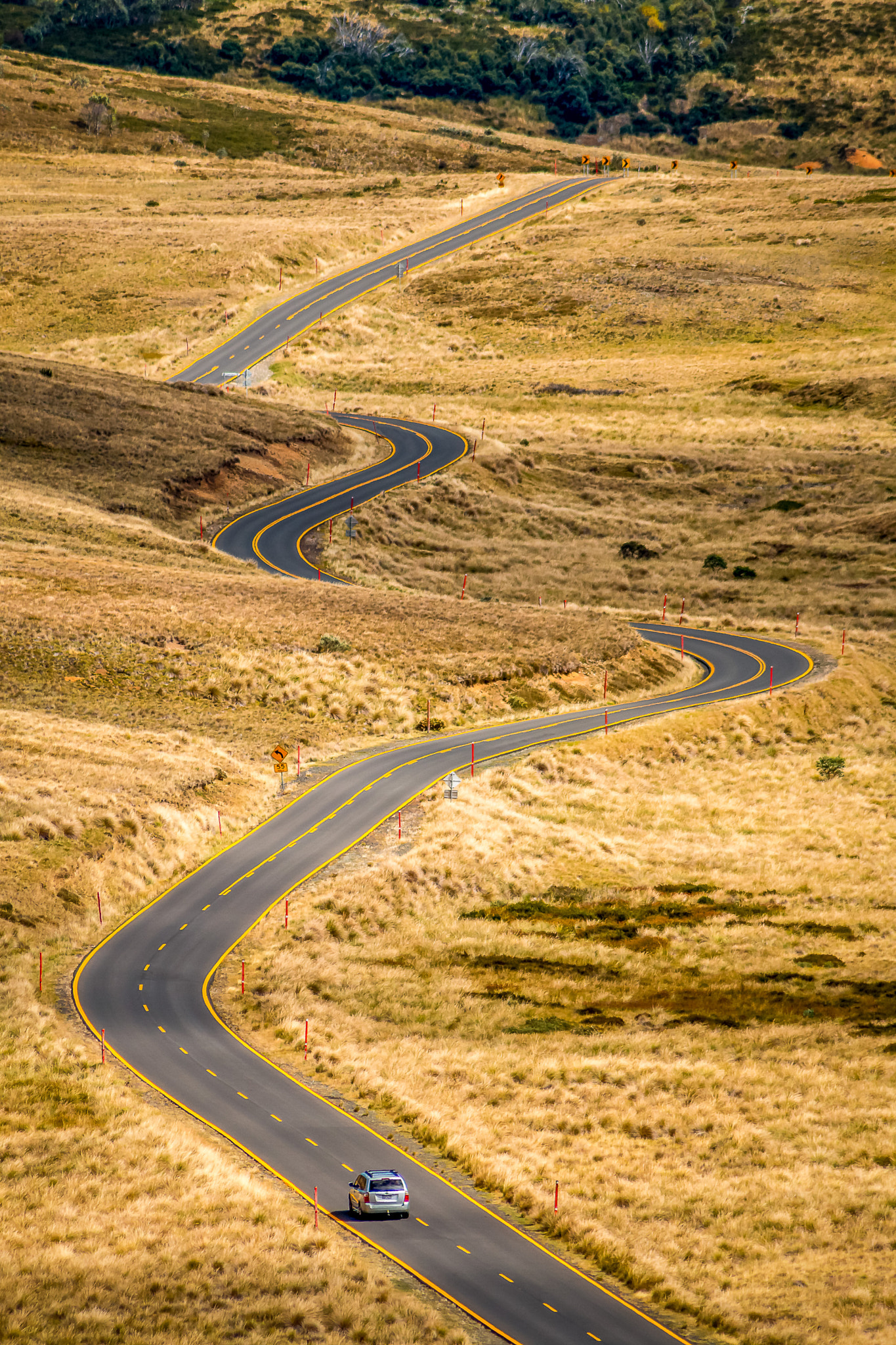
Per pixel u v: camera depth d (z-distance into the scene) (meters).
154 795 72.38
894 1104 48.25
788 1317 35.22
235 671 94.31
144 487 132.12
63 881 61.94
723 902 70.44
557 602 126.38
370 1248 37.72
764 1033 54.84
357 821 74.31
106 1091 45.88
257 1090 47.78
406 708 92.62
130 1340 31.58
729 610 125.56
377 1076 49.88
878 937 65.81
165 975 56.88
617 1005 58.31
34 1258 35.12
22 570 105.88
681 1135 46.75
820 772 90.19
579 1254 38.66
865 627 119.44
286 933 61.84
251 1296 34.22
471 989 59.41
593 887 71.75
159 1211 38.38
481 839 73.75
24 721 82.19
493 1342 33.03
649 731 91.31
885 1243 39.22
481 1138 45.69
